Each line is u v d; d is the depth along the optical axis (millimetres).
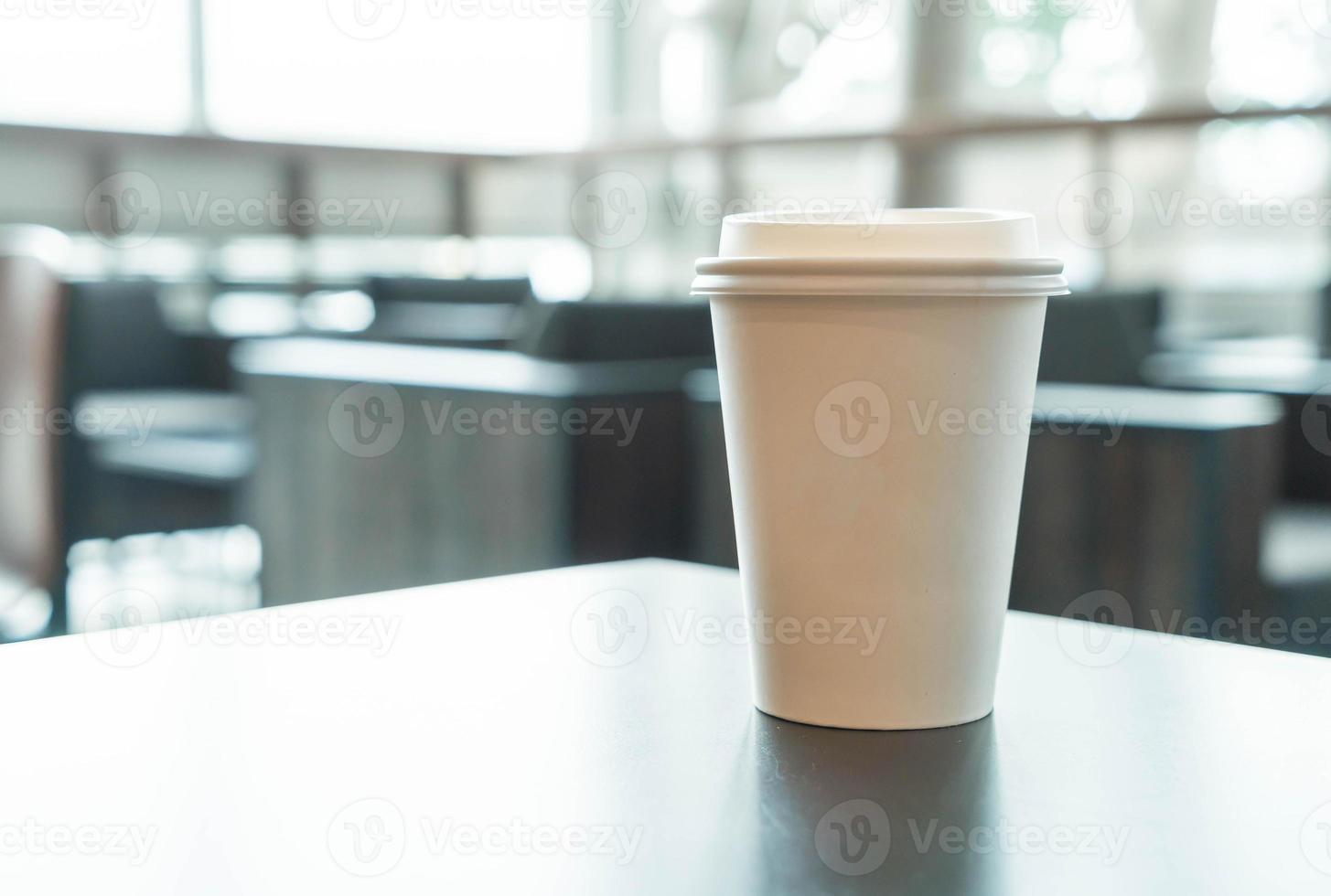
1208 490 2287
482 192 5812
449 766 572
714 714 667
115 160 4848
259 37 5250
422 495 3035
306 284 5277
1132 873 465
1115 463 2371
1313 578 2271
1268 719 657
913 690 647
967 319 633
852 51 5430
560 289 5934
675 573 969
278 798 530
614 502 3033
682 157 5664
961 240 631
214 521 3387
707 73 5891
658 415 3115
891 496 640
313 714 645
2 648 776
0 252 1739
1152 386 2736
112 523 3314
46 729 618
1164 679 733
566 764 579
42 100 4762
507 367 3170
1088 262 4562
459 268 5750
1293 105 4105
